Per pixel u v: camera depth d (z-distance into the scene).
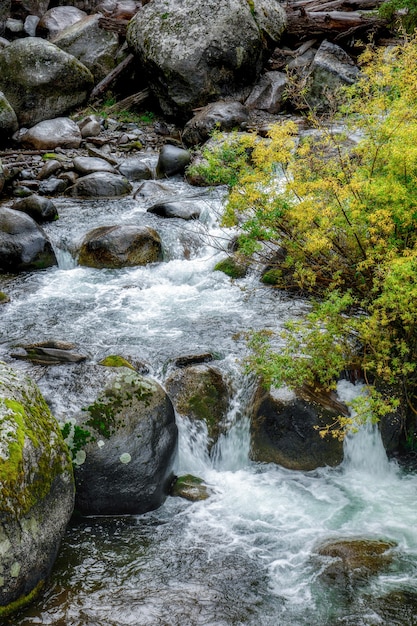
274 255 7.64
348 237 5.84
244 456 5.58
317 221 6.06
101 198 10.70
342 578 4.28
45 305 7.45
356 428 5.10
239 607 4.06
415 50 6.08
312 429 5.37
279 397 5.43
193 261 8.55
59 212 9.91
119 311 7.27
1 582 3.80
